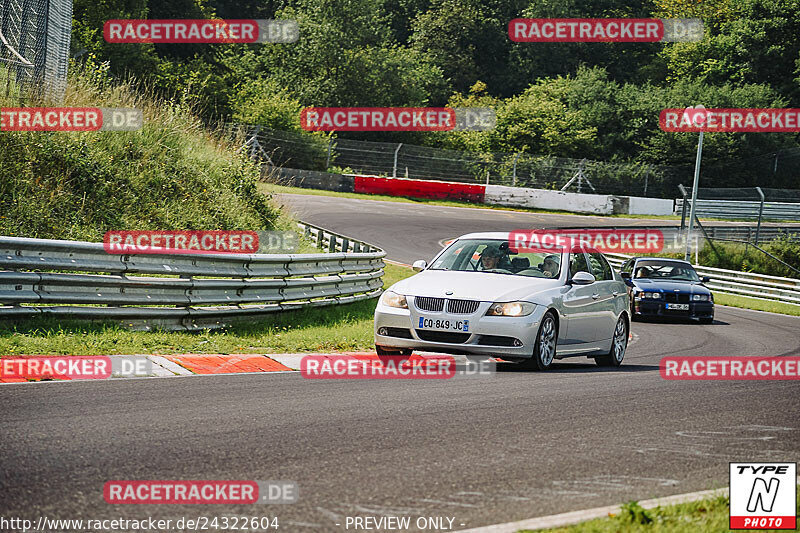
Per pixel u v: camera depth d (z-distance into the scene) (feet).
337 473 65.21
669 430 86.53
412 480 64.23
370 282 213.87
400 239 376.27
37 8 268.41
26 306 123.03
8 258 119.34
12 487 57.77
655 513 56.24
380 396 97.35
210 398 91.35
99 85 231.71
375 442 75.25
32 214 177.27
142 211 204.44
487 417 88.07
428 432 80.07
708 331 226.79
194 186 227.61
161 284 137.08
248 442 73.10
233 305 154.10
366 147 624.59
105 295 130.00
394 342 126.52
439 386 106.52
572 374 124.88
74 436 71.82
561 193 590.14
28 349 107.76
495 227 448.24
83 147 200.75
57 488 58.23
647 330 223.10
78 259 127.95
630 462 72.84
